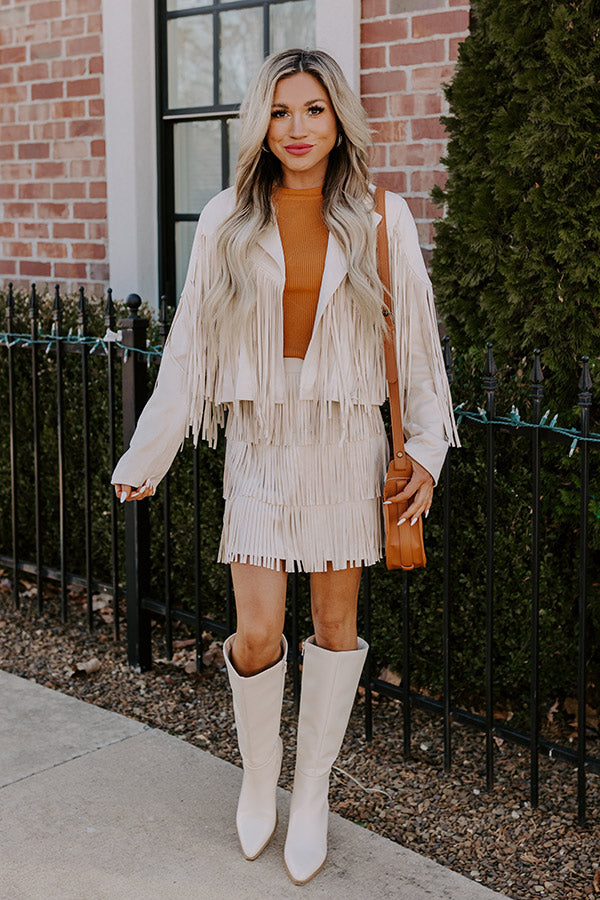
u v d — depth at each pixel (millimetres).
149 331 3848
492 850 2568
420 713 3311
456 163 3311
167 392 2365
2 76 5211
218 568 3754
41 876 2402
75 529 4355
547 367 3201
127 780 2850
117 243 4891
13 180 5281
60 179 5086
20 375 4379
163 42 4824
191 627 4031
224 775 2881
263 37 4535
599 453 2932
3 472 4523
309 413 2287
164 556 3744
